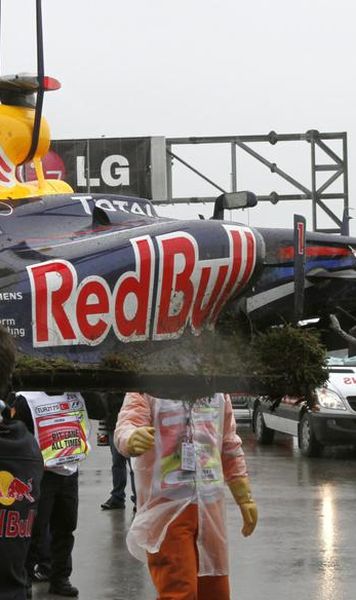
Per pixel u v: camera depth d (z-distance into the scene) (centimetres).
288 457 2208
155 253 489
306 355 547
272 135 3259
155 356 497
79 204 547
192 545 679
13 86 579
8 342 454
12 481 459
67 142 3172
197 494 679
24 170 591
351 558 1159
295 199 3322
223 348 536
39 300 472
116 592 1019
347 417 2120
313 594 997
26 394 986
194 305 504
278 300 598
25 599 467
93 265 481
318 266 700
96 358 480
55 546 1003
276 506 1515
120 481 1505
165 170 3180
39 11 550
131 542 697
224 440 716
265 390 542
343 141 3281
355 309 706
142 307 489
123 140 3183
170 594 671
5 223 527
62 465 986
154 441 676
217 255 503
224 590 692
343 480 1819
